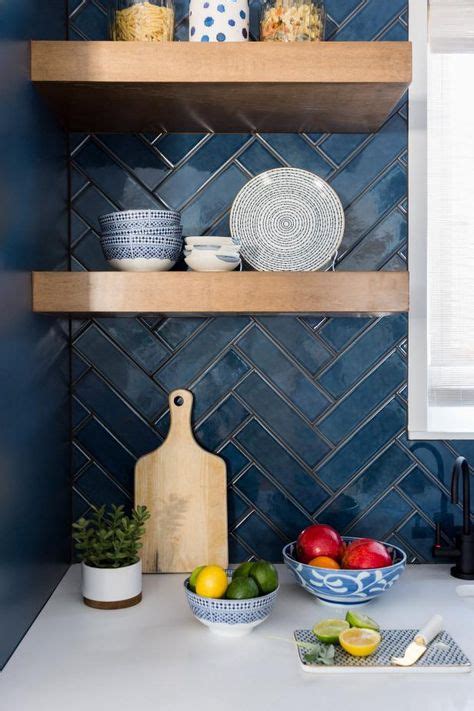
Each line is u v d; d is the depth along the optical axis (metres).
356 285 1.50
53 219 1.63
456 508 1.81
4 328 1.25
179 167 1.79
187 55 1.45
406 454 1.81
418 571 1.75
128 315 1.73
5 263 1.26
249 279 1.49
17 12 1.35
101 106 1.59
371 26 1.79
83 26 1.78
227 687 1.18
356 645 1.26
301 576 1.48
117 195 1.79
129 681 1.19
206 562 1.73
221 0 1.55
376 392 1.80
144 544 1.73
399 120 1.80
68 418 1.77
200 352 1.80
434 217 1.84
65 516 1.74
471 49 1.83
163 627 1.41
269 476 1.80
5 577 1.25
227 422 1.80
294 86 1.48
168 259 1.57
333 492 1.80
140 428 1.80
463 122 1.84
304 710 1.11
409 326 1.80
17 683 1.18
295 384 1.80
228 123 1.72
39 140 1.51
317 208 1.72
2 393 1.24
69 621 1.44
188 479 1.74
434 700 1.14
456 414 1.85
